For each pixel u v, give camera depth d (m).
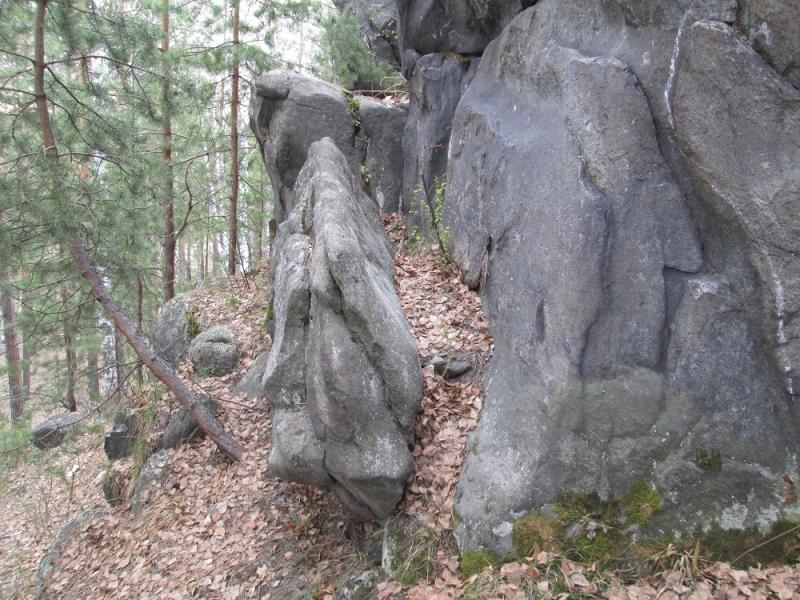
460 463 4.81
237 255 14.13
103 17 7.53
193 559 5.96
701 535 3.78
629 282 4.21
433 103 8.52
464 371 5.51
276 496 6.29
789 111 3.53
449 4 8.13
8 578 7.97
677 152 4.21
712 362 3.96
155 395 8.93
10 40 7.14
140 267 8.57
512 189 5.49
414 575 4.29
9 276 9.55
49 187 7.11
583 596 3.68
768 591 3.49
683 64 3.95
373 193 9.69
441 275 7.03
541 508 4.12
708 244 4.15
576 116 4.63
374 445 4.65
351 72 12.64
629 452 4.02
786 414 3.85
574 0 5.31
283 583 5.18
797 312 3.66
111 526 7.27
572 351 4.23
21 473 11.06
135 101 8.46
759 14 3.58
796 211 3.55
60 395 9.05
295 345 5.32
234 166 13.05
